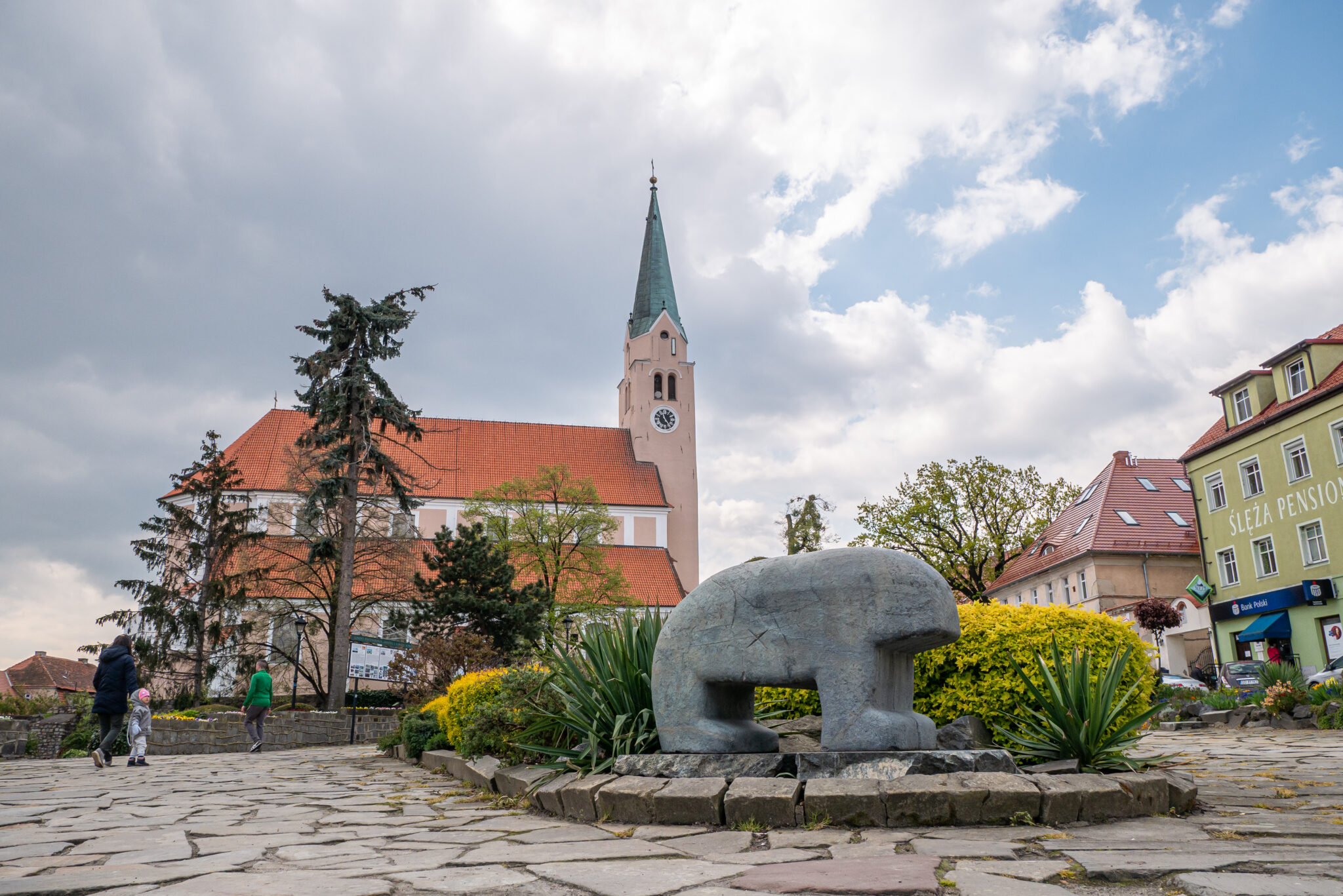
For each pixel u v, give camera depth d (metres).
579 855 4.42
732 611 6.55
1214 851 4.02
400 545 34.75
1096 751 6.23
